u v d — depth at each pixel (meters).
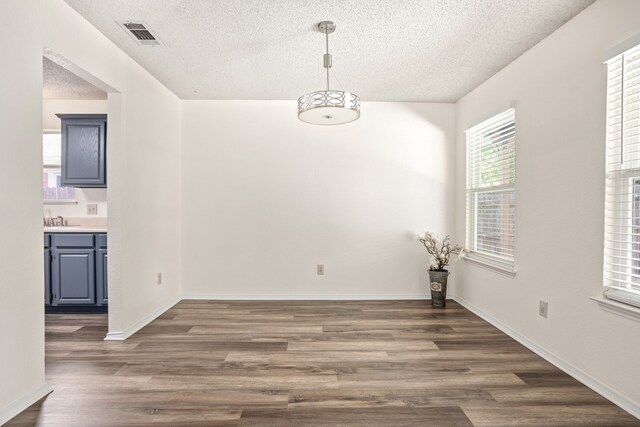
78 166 3.65
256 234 4.25
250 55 3.00
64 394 2.06
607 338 2.04
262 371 2.36
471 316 3.59
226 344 2.83
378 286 4.26
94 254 3.57
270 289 4.25
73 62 2.32
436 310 3.80
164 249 3.77
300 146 4.24
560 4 2.21
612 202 2.07
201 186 4.22
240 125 4.22
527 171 2.83
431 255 4.13
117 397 2.03
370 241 4.27
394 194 4.27
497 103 3.31
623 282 1.96
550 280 2.54
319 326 3.27
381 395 2.06
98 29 2.57
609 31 2.05
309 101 2.50
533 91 2.76
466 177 3.96
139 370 2.37
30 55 1.96
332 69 3.27
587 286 2.20
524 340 2.84
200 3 2.25
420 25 2.50
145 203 3.33
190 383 2.19
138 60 3.10
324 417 1.84
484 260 3.55
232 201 4.23
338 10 2.32
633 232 2.01
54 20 2.14
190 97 4.12
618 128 2.04
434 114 4.26
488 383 2.21
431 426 1.77
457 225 4.20
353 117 2.75
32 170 1.98
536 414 1.87
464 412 1.89
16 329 1.87
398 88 3.78
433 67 3.22
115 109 2.90
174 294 4.04
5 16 1.80
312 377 2.28
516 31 2.55
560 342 2.43
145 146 3.33
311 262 4.25
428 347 2.78
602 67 2.10
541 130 2.66
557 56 2.49
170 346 2.78
